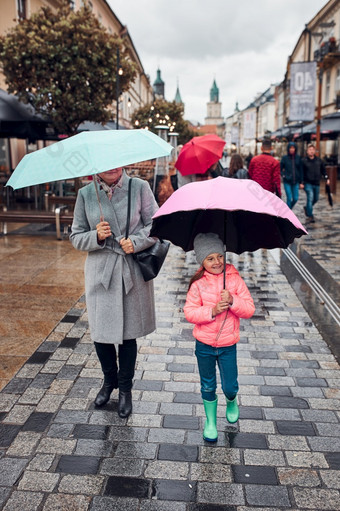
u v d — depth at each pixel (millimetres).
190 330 4488
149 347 4098
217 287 2695
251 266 6879
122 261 2873
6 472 2506
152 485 2420
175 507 2273
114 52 12703
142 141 2537
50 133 13070
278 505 2283
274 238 2705
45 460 2605
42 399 3234
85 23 12312
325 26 23938
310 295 5477
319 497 2334
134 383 3473
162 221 2523
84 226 2955
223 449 2713
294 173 10141
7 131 12055
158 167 11062
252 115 38875
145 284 2988
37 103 12164
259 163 7895
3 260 7285
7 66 12070
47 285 5941
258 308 5062
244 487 2406
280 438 2816
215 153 7020
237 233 2848
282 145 37344
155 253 2873
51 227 10492
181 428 2920
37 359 3852
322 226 10055
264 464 2582
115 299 2875
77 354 3943
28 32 12180
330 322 4641
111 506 2279
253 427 2930
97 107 12914
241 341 4219
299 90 17500
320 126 19484
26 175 2354
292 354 3949
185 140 43094
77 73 12148
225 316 2654
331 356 3910
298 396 3289
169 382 3490
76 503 2297
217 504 2291
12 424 2941
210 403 2773
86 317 4816
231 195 2223
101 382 3479
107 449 2707
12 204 14719
